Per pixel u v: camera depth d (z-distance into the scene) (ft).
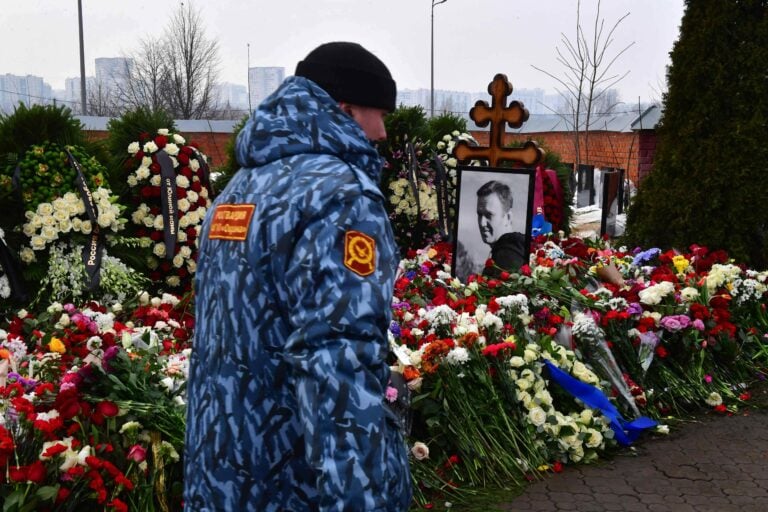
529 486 12.71
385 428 5.44
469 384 13.38
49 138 18.10
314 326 5.21
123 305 16.47
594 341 15.17
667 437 14.90
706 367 17.07
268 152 5.88
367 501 5.14
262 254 5.58
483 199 19.84
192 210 20.39
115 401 10.33
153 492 10.18
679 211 22.62
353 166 5.74
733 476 13.14
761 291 19.17
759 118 21.71
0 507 8.96
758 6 21.84
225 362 5.72
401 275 18.57
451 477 12.68
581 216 44.78
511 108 20.18
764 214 21.77
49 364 11.55
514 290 16.89
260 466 5.67
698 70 22.22
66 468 9.29
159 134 20.38
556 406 14.34
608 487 12.69
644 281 19.42
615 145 59.00
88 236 17.48
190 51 92.73
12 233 17.15
